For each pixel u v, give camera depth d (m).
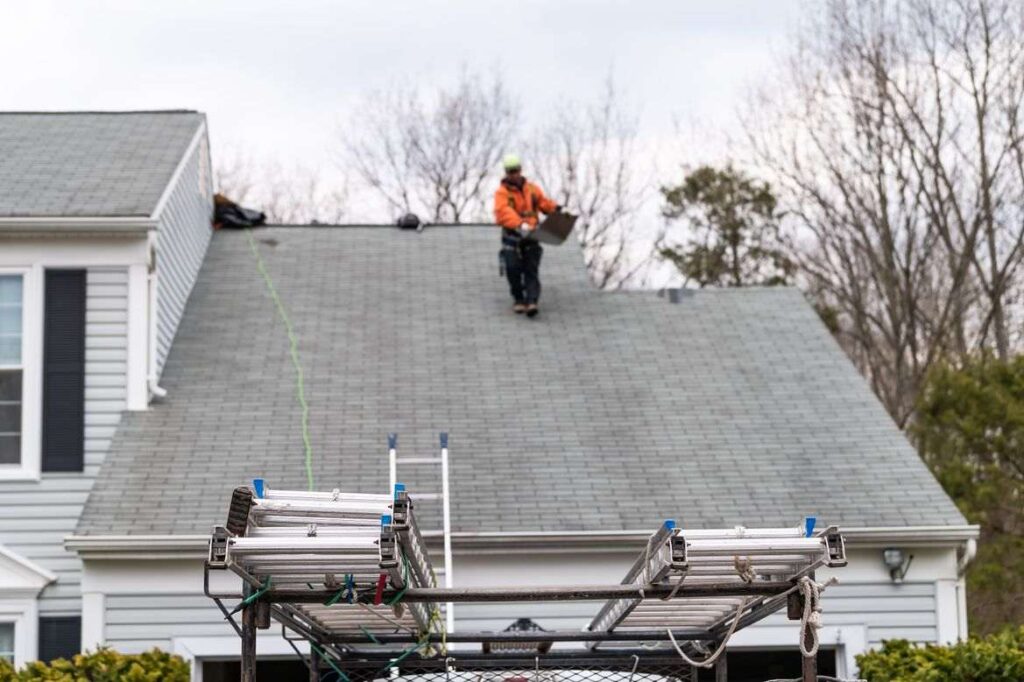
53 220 19.53
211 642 17.55
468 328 22.94
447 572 16.27
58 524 19.00
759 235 42.72
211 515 17.83
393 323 22.98
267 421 19.86
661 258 44.53
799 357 22.39
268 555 7.83
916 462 19.45
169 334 21.69
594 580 17.83
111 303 19.80
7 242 19.73
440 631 11.53
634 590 8.41
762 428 20.27
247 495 7.89
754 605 9.66
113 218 19.62
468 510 18.02
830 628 17.94
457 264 25.52
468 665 10.63
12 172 21.53
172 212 21.80
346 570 8.09
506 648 13.68
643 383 21.42
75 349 19.66
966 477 26.77
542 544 17.69
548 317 23.52
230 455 19.03
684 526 17.88
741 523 17.95
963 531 17.91
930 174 37.59
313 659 10.34
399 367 21.55
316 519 8.20
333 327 22.73
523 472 18.91
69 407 19.45
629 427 20.17
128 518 17.69
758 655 20.84
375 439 19.55
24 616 18.33
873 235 39.06
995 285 36.62
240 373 21.08
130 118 24.89
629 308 24.00
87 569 17.56
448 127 47.41
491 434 19.80
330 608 9.55
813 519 8.27
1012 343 36.69
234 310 23.16
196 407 20.08
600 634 10.93
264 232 26.73
